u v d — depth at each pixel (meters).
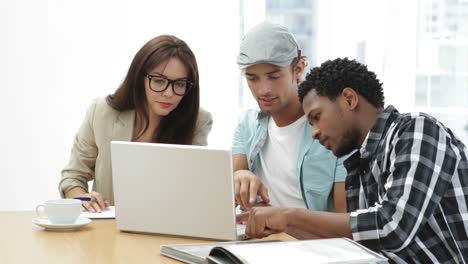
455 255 1.67
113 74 3.32
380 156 1.77
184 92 2.48
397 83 3.48
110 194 2.55
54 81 3.29
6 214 2.21
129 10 3.30
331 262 1.42
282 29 2.34
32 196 3.32
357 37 3.48
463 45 3.55
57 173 3.33
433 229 1.68
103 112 2.56
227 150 1.82
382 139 1.78
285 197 2.40
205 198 1.85
